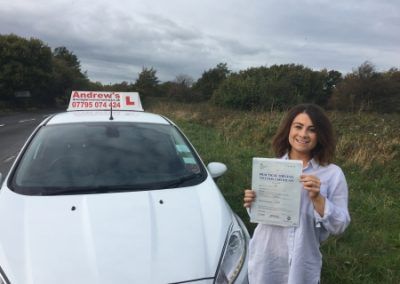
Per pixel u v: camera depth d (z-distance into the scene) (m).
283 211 1.99
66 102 52.69
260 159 2.01
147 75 51.84
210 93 51.19
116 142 3.51
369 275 3.40
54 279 2.09
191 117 17.92
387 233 4.34
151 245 2.32
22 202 2.75
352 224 4.43
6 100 39.41
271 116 12.55
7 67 38.53
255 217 2.05
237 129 11.78
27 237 2.38
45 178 3.03
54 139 3.49
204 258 2.29
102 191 2.91
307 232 2.00
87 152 3.34
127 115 4.16
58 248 2.28
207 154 8.08
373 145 7.66
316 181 1.86
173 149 3.57
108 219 2.53
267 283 2.12
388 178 6.33
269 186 2.01
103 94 5.34
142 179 3.10
